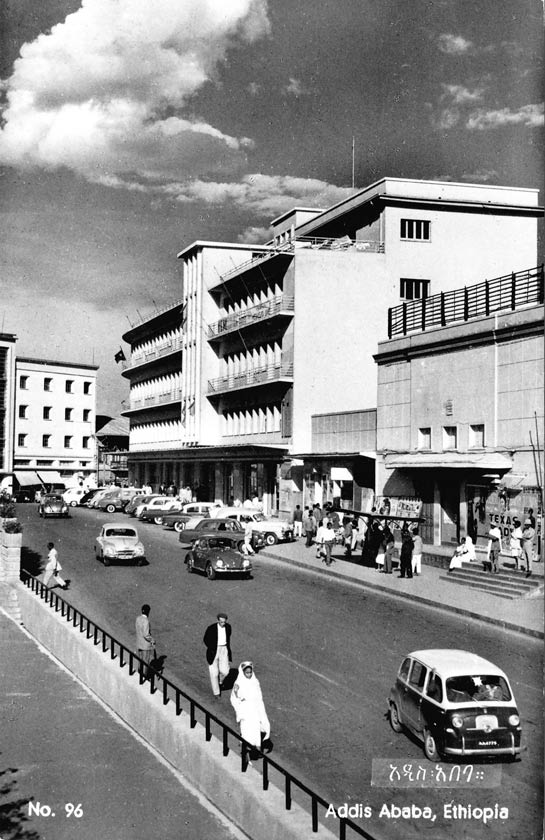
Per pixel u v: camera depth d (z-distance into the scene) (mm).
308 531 34281
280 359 45656
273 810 9742
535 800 10242
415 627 19203
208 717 12031
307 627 19469
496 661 15742
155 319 65125
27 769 12148
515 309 25469
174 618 21094
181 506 46531
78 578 27234
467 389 27453
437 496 29453
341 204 48250
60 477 74000
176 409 62312
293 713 13703
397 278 44281
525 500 24516
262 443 47688
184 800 11195
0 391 68250
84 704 15430
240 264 54875
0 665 18031
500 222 44969
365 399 44062
